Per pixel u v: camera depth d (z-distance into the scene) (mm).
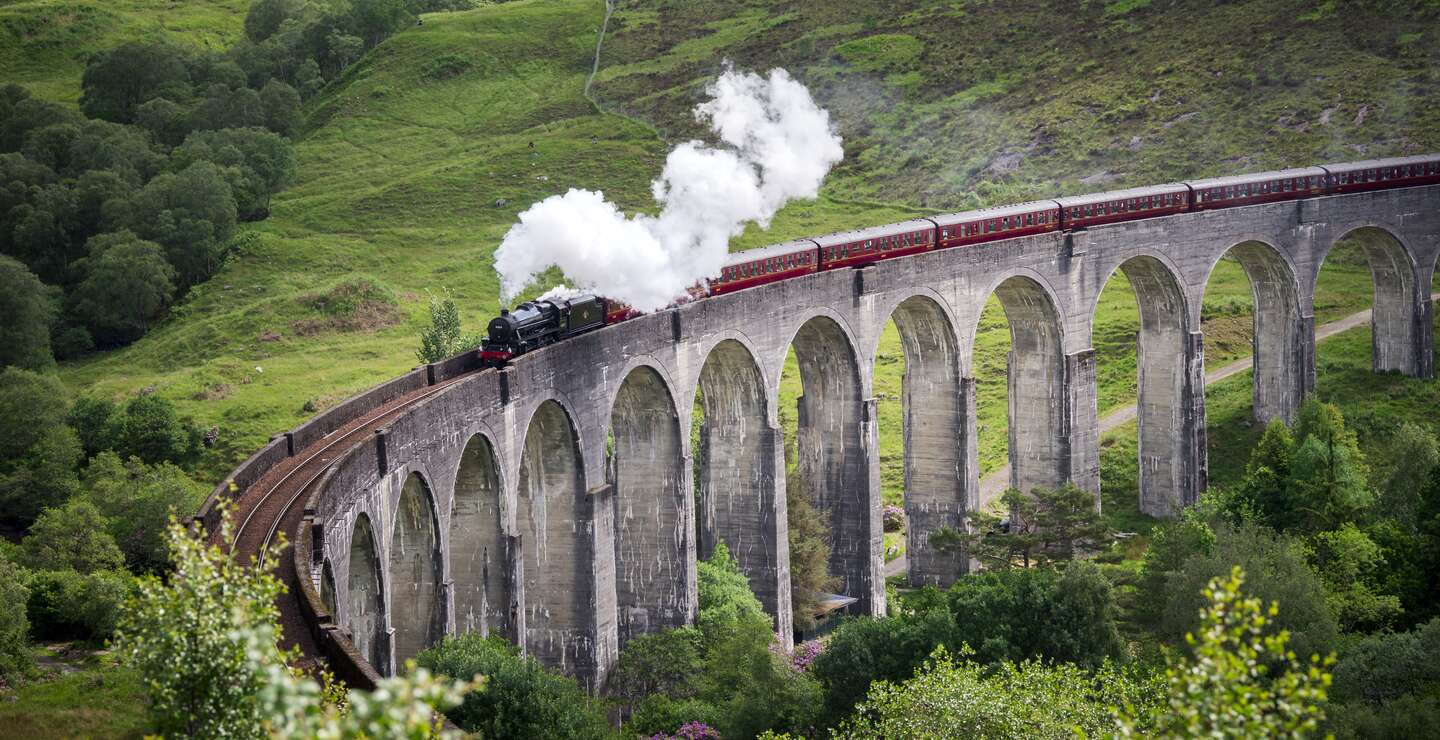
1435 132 160250
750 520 95500
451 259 168000
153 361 151500
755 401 94312
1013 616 78562
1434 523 87688
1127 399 132125
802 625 97500
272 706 30109
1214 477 118625
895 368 142375
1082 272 111312
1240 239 119500
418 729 28375
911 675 75375
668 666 83500
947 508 106000
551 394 80062
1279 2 187625
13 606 75562
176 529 37594
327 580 59219
